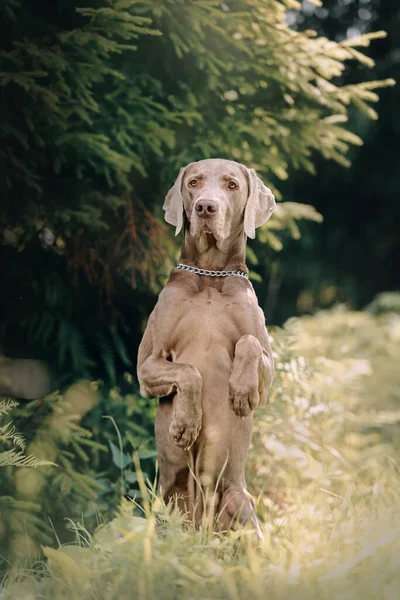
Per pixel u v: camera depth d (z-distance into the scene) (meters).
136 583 3.38
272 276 16.44
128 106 6.18
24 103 5.53
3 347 6.32
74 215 5.86
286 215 7.09
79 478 5.32
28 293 6.31
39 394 6.05
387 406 8.52
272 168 6.96
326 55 6.85
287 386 6.40
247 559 3.62
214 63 6.50
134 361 6.90
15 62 5.37
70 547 3.82
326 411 6.63
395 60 17.02
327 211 18.14
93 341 6.67
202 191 4.05
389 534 3.49
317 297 17.94
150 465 6.08
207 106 6.74
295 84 6.81
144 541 3.49
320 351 8.14
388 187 17.75
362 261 18.31
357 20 18.06
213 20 6.31
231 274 4.21
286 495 5.75
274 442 5.89
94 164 6.01
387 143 17.47
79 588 3.51
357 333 10.91
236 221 4.21
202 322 4.06
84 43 5.42
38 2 5.89
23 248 6.28
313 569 3.43
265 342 4.13
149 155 6.44
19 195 5.84
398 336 10.65
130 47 5.43
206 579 3.38
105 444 6.09
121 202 6.14
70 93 5.56
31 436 5.32
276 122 6.85
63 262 6.43
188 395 3.87
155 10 5.87
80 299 6.54
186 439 3.90
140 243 6.38
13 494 5.17
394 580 3.20
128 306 6.87
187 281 4.18
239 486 4.16
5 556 4.78
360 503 4.55
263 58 6.69
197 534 3.77
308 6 17.98
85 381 6.23
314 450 6.26
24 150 5.79
